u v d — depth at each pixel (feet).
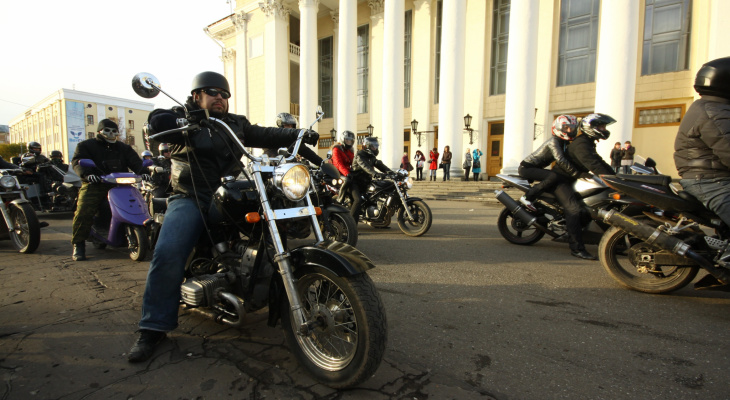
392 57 57.31
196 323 9.27
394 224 25.22
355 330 6.83
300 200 7.75
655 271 11.05
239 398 6.23
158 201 10.84
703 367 7.19
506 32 60.54
